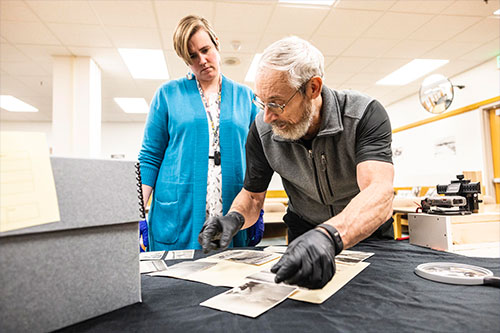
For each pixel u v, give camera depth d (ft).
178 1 8.88
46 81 14.92
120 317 1.55
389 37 11.19
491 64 13.34
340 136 2.68
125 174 1.70
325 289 1.87
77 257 1.51
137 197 1.75
